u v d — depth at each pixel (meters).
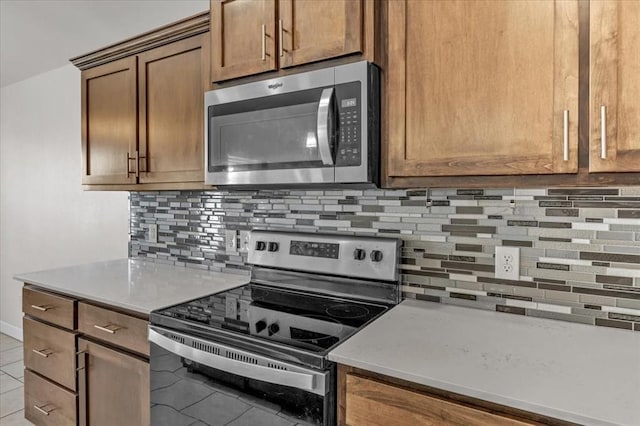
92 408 1.71
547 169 1.07
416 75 1.25
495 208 1.43
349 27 1.31
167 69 1.88
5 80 3.50
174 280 1.95
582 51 1.02
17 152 3.60
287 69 1.46
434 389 0.96
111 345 1.63
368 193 1.67
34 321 1.95
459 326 1.29
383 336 1.20
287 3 1.43
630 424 0.76
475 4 1.16
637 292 1.23
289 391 1.12
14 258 3.67
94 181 2.19
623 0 0.97
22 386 2.81
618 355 1.07
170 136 1.88
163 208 2.39
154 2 2.10
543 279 1.37
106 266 2.30
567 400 0.84
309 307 1.52
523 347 1.12
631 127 0.97
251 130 1.53
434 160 1.23
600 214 1.28
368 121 1.28
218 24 1.61
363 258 1.58
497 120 1.13
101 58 2.11
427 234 1.55
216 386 1.26
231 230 2.09
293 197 1.87
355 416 1.05
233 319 1.38
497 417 0.87
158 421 1.43
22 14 2.25
